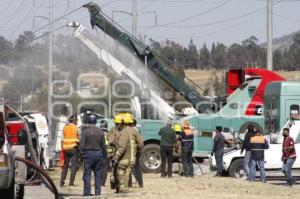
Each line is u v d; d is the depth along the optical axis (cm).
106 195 3225
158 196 3153
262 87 5312
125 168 3319
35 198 3391
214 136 4678
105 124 4575
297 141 4456
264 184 3866
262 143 4184
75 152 3966
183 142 4509
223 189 3494
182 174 4697
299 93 4894
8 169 2555
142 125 5009
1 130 2623
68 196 3400
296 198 3114
